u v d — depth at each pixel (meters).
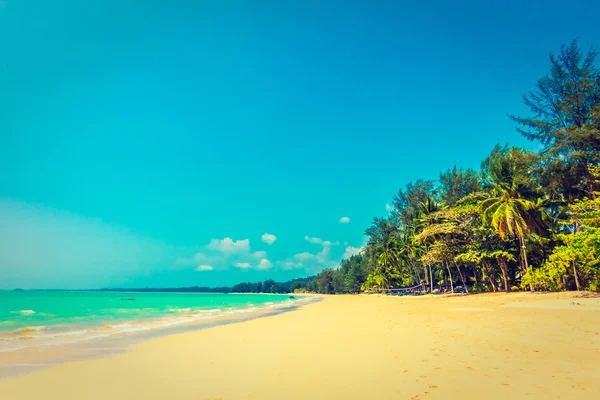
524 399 5.29
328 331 14.58
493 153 46.09
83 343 13.10
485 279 46.00
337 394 6.14
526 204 33.91
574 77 31.55
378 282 84.44
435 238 44.72
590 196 31.47
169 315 29.52
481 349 8.80
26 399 6.51
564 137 30.80
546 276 30.98
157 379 7.71
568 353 7.85
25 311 34.62
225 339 13.51
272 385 6.91
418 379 6.64
